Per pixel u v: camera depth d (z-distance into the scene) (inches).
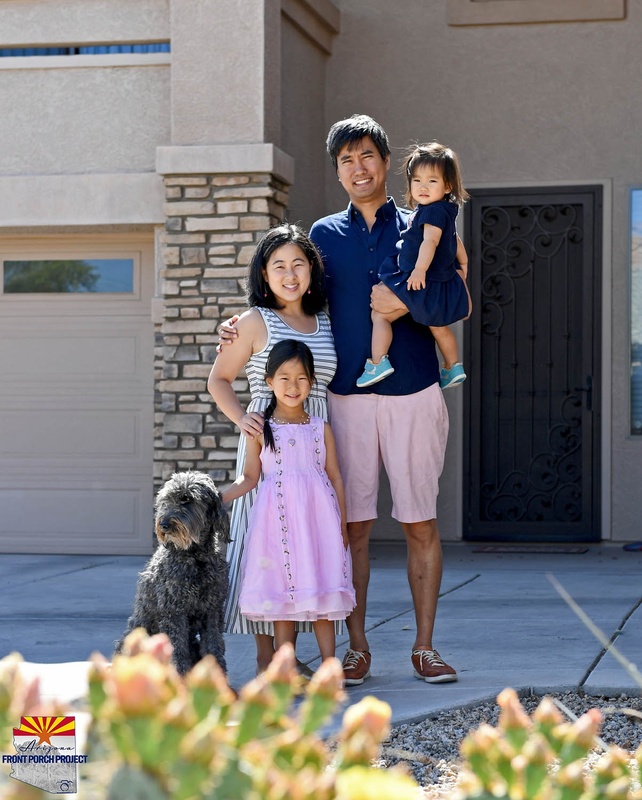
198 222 303.9
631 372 347.9
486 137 353.4
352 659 177.0
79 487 336.2
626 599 252.2
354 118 182.7
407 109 357.4
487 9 351.3
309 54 344.8
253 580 163.9
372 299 175.5
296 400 167.0
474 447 354.9
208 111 304.8
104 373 335.9
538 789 54.4
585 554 332.5
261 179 301.3
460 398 353.7
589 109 348.2
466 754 57.7
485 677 177.0
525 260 352.8
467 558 326.3
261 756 53.7
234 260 302.4
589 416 349.1
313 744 55.8
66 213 319.0
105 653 197.3
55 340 338.0
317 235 184.1
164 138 317.1
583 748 56.8
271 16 306.3
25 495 338.3
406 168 178.4
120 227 322.7
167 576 154.4
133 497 334.0
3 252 339.9
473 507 355.3
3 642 207.6
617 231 346.9
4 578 288.0
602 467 347.9
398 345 177.8
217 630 160.2
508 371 354.3
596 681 170.6
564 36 349.1
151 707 45.8
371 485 179.6
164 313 305.4
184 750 46.6
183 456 304.5
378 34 358.6
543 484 352.5
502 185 352.8
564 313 350.9
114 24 317.4
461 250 181.3
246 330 174.4
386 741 145.1
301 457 166.9
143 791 45.9
